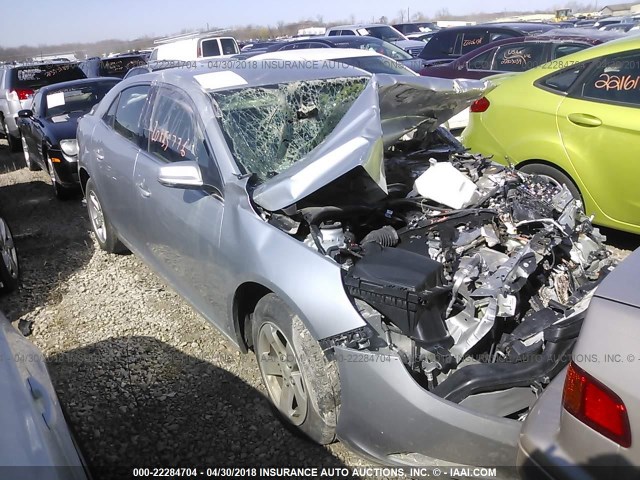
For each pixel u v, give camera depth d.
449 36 10.53
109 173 4.22
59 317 3.96
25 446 1.55
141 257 4.11
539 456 1.78
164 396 3.06
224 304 2.96
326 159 2.62
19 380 1.85
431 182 3.18
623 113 4.14
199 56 14.22
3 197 7.37
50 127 6.98
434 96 3.30
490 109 5.06
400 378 2.14
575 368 1.70
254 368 3.27
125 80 4.59
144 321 3.83
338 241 2.69
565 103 4.49
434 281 2.37
